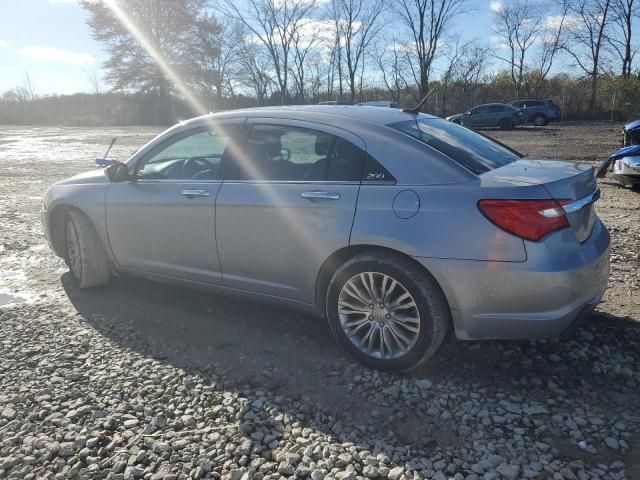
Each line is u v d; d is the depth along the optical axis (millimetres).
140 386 3273
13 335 3961
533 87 43969
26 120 54156
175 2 51188
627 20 39656
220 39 51688
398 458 2609
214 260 3996
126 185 4453
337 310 3486
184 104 54000
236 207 3773
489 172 3270
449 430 2830
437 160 3230
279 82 48719
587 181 3344
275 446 2719
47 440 2777
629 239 6191
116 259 4633
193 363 3555
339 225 3354
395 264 3197
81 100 56656
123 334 3986
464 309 3084
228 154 3953
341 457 2613
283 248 3625
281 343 3832
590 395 3129
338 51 47312
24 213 8289
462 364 3486
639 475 2473
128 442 2764
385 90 47844
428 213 3109
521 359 3520
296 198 3521
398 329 3305
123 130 39406
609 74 41219
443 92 44875
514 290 2959
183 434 2824
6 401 3121
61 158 17531
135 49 53156
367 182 3344
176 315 4324
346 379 3342
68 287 4988
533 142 20359
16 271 5484
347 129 3510
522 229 2918
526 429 2824
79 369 3479
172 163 4262
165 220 4172
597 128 29188
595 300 3240
